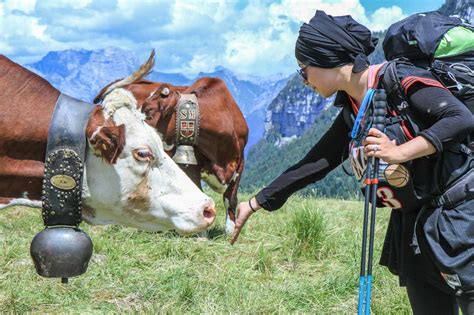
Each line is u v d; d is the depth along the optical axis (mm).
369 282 2801
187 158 6988
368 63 2770
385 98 2670
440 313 2984
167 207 3332
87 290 5000
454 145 2627
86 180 3236
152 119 6820
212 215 3385
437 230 2701
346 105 2945
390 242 3117
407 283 3070
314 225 6297
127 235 6520
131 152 3217
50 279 5168
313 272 5742
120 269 5457
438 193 2719
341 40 2738
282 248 6289
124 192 3260
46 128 3248
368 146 2605
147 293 5000
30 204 3324
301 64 2867
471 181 2691
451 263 2648
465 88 2635
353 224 7230
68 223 3182
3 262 5531
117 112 3229
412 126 2668
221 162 7348
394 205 2816
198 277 5434
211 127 7129
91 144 3133
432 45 2662
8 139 3225
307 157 3203
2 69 3309
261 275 5602
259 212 7867
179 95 6945
